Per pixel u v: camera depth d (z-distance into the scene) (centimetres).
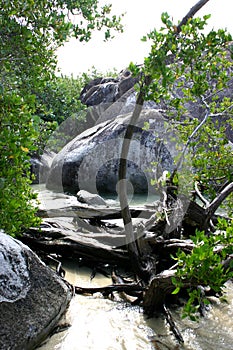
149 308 386
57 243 532
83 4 516
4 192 360
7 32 443
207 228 502
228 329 363
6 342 287
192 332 358
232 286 459
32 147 348
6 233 380
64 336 342
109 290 432
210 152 514
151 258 462
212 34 335
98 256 519
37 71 484
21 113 354
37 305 329
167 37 331
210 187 530
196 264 296
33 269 351
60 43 508
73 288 440
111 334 351
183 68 360
